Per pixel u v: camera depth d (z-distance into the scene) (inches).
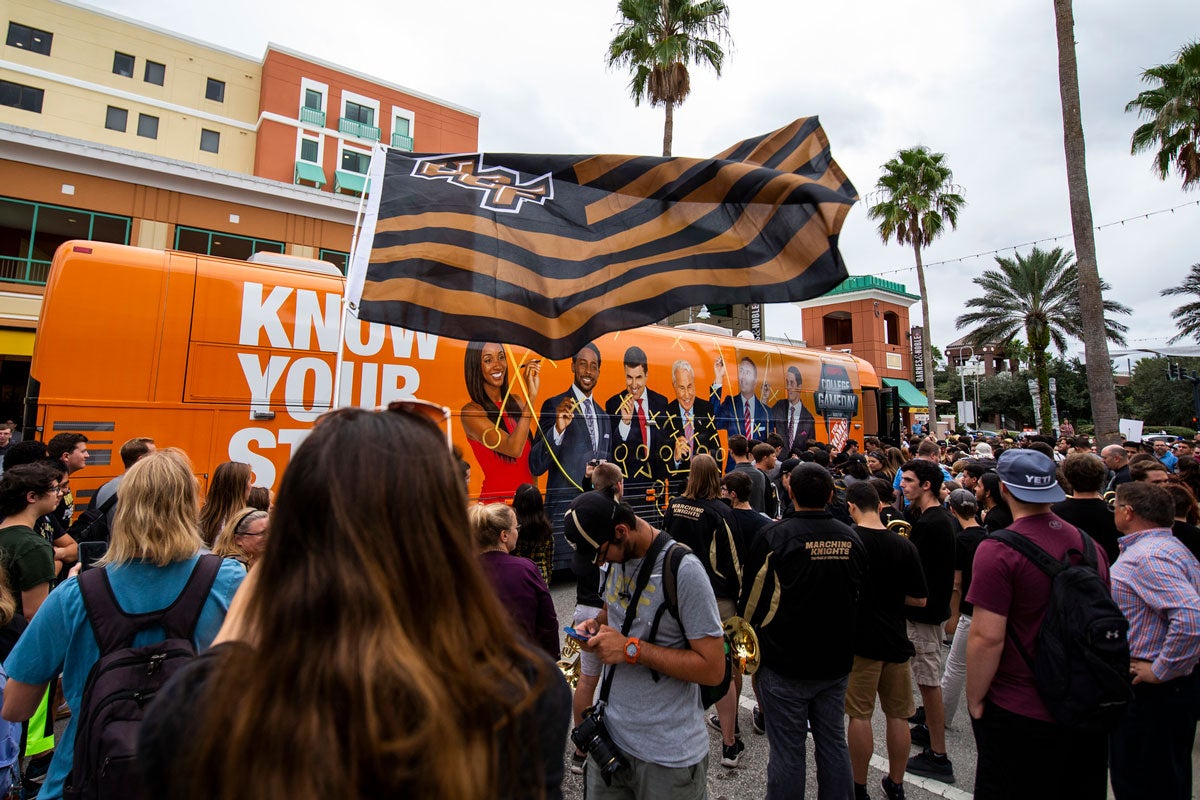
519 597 111.7
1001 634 92.7
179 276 202.7
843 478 253.6
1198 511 145.1
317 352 223.5
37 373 179.0
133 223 708.0
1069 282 1210.6
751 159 105.7
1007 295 1283.2
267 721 25.3
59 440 172.7
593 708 92.3
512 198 95.7
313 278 229.3
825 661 108.6
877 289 1301.7
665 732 86.4
